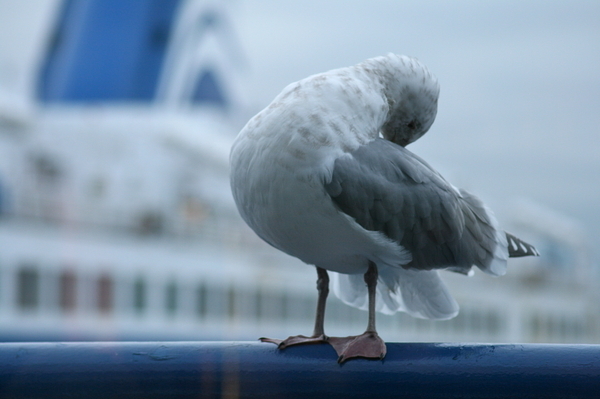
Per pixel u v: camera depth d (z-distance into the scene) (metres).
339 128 2.91
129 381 2.40
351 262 3.02
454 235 3.10
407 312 3.60
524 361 2.28
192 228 21.98
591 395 2.23
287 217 2.88
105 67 25.59
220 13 27.94
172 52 26.03
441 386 2.30
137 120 22.98
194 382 2.38
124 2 26.08
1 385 2.43
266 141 2.86
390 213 2.92
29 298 18.42
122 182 22.22
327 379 2.38
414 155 3.21
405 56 3.36
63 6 26.00
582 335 33.41
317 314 3.12
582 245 34.56
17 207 19.17
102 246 19.92
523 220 31.98
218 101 27.91
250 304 22.72
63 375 2.40
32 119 21.52
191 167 23.11
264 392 2.38
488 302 28.03
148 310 20.42
